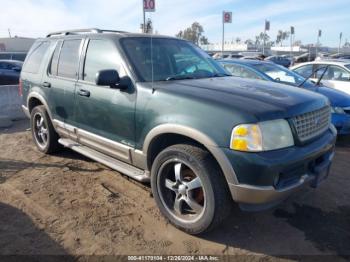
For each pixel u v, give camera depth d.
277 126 2.90
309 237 3.27
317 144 3.23
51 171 4.81
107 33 4.23
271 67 7.47
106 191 4.17
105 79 3.47
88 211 3.70
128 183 4.43
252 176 2.80
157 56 4.02
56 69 4.93
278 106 3.01
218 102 3.00
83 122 4.37
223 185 3.00
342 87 8.53
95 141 4.23
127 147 3.75
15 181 4.47
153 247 3.10
